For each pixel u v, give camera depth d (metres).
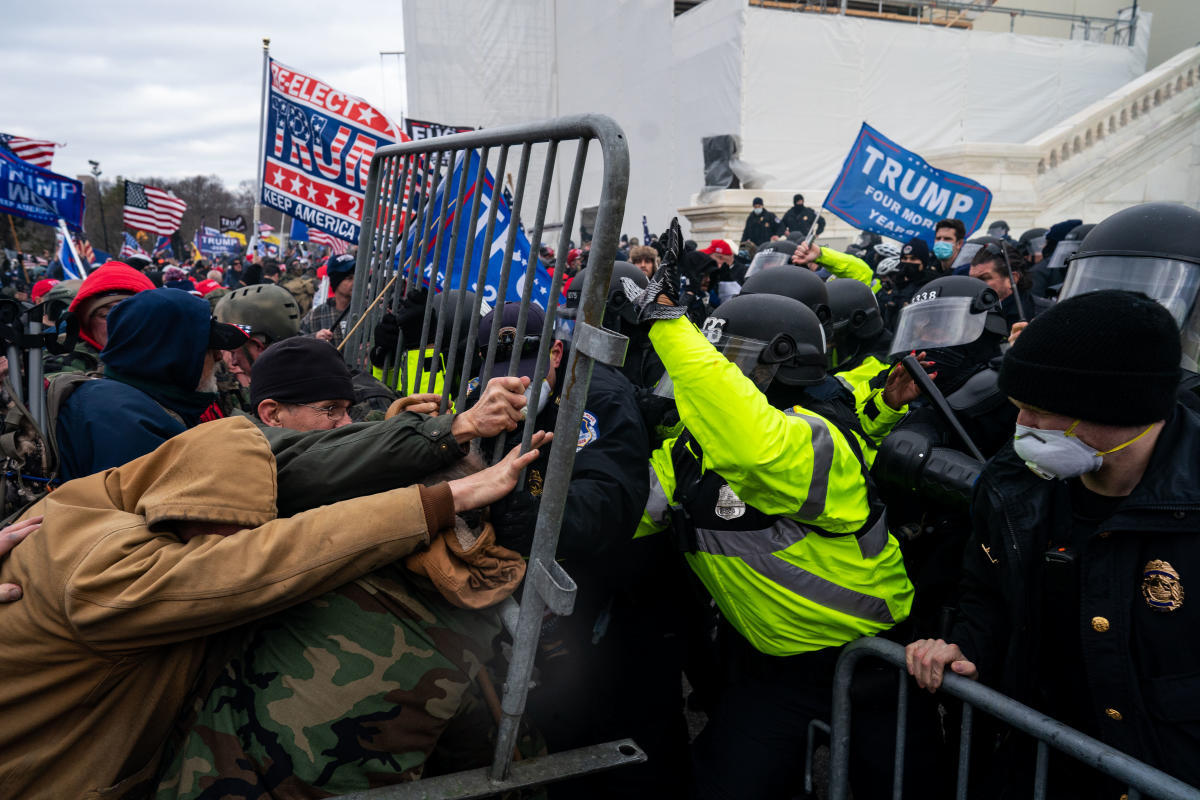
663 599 2.37
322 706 1.37
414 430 1.50
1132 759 1.44
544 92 25.36
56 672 1.33
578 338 1.32
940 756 2.06
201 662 1.44
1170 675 1.41
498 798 1.56
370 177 2.48
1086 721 1.59
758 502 1.88
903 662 1.85
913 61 18.69
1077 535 1.57
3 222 17.56
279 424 1.90
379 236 2.46
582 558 1.81
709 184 18.28
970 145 16.02
